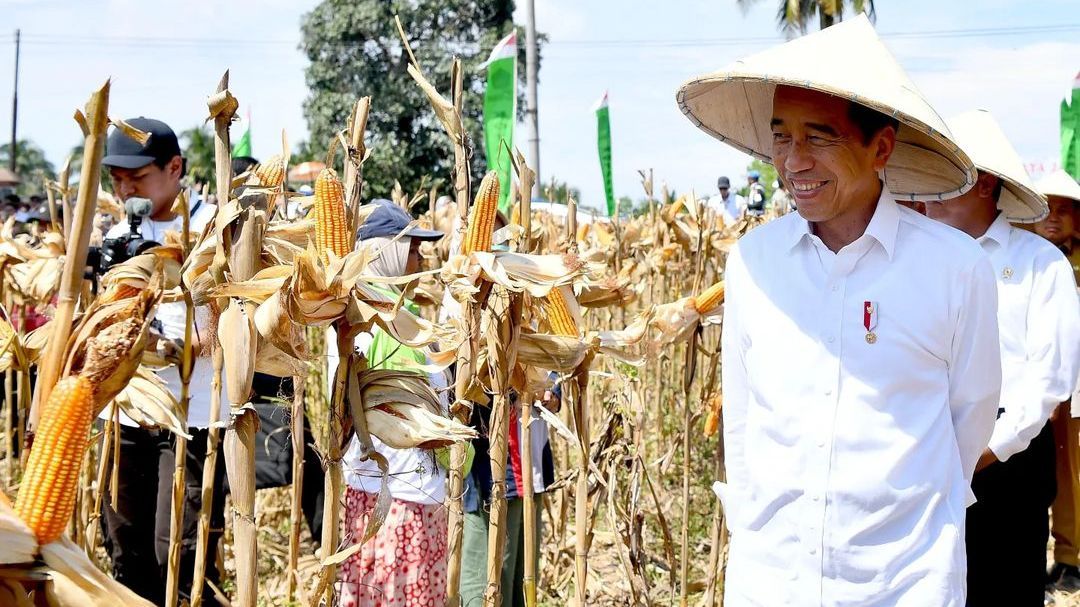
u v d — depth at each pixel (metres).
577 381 3.51
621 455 4.50
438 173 24.33
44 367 1.74
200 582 2.80
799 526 2.51
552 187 8.21
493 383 2.86
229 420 2.39
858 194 2.53
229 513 4.84
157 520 3.96
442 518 3.79
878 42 2.57
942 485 2.47
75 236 1.70
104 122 1.67
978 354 2.52
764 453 2.60
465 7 24.22
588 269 2.71
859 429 2.45
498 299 2.81
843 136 2.45
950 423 2.53
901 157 2.92
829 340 2.49
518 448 4.00
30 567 1.65
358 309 2.41
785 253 2.61
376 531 2.45
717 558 4.61
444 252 6.16
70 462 1.67
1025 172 3.77
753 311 2.64
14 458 7.18
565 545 5.71
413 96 23.92
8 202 14.30
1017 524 3.90
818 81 2.38
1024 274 3.75
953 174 2.82
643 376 6.45
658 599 5.57
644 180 6.49
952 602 2.42
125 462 4.05
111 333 1.77
